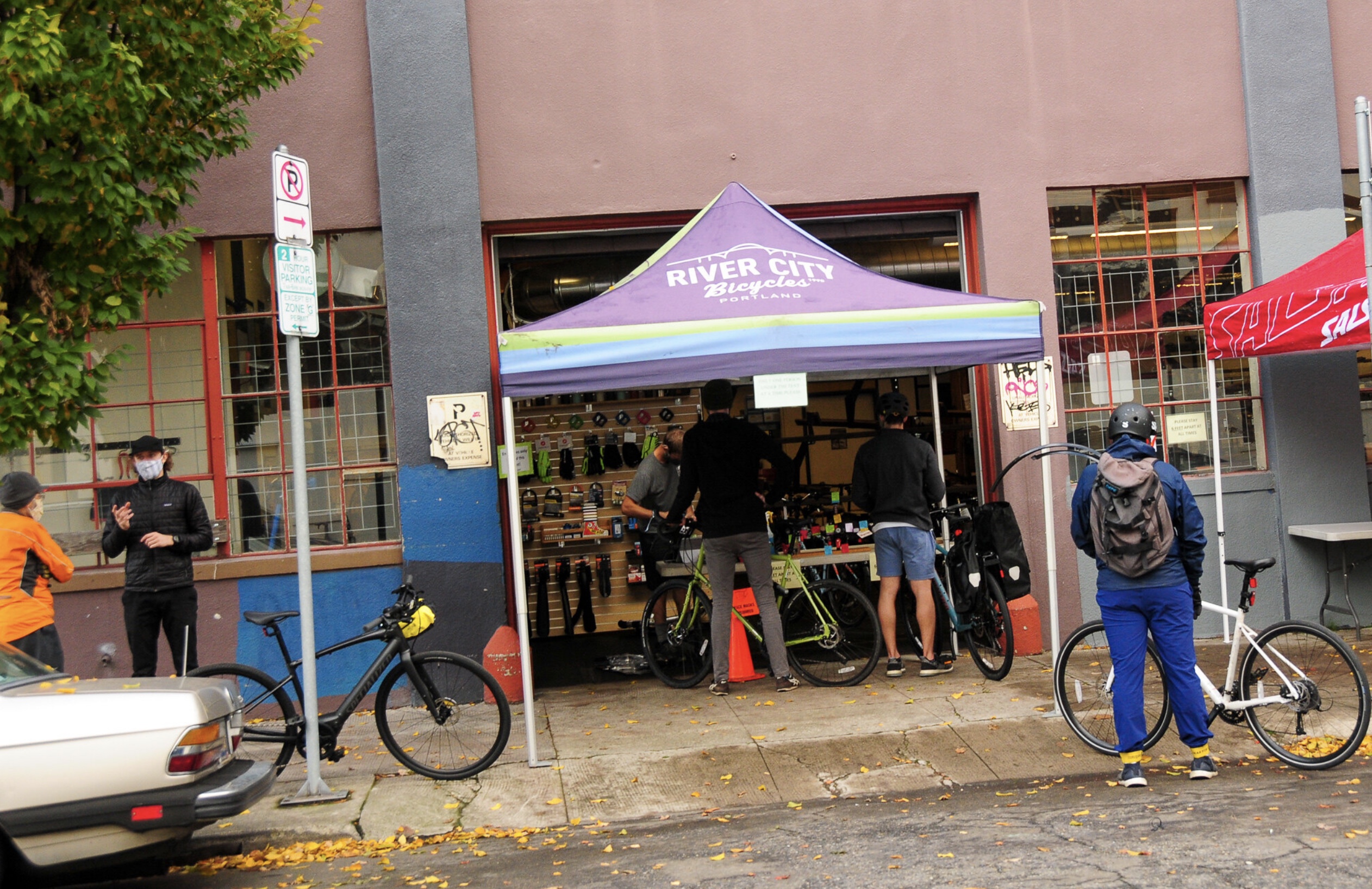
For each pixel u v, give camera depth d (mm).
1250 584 5695
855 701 7227
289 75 6938
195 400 8180
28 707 4340
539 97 8312
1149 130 8656
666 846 5020
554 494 11016
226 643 7891
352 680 7926
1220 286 8836
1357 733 5371
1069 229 8734
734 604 8086
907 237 8961
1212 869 4156
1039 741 6219
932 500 7836
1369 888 3883
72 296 5902
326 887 4758
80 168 5578
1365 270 7316
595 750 6469
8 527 6164
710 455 7551
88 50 5602
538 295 8969
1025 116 8570
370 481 8258
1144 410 5578
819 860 4629
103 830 4277
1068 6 8617
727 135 8414
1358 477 8656
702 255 6918
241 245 8258
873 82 8492
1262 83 8672
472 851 5184
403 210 8102
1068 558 8508
